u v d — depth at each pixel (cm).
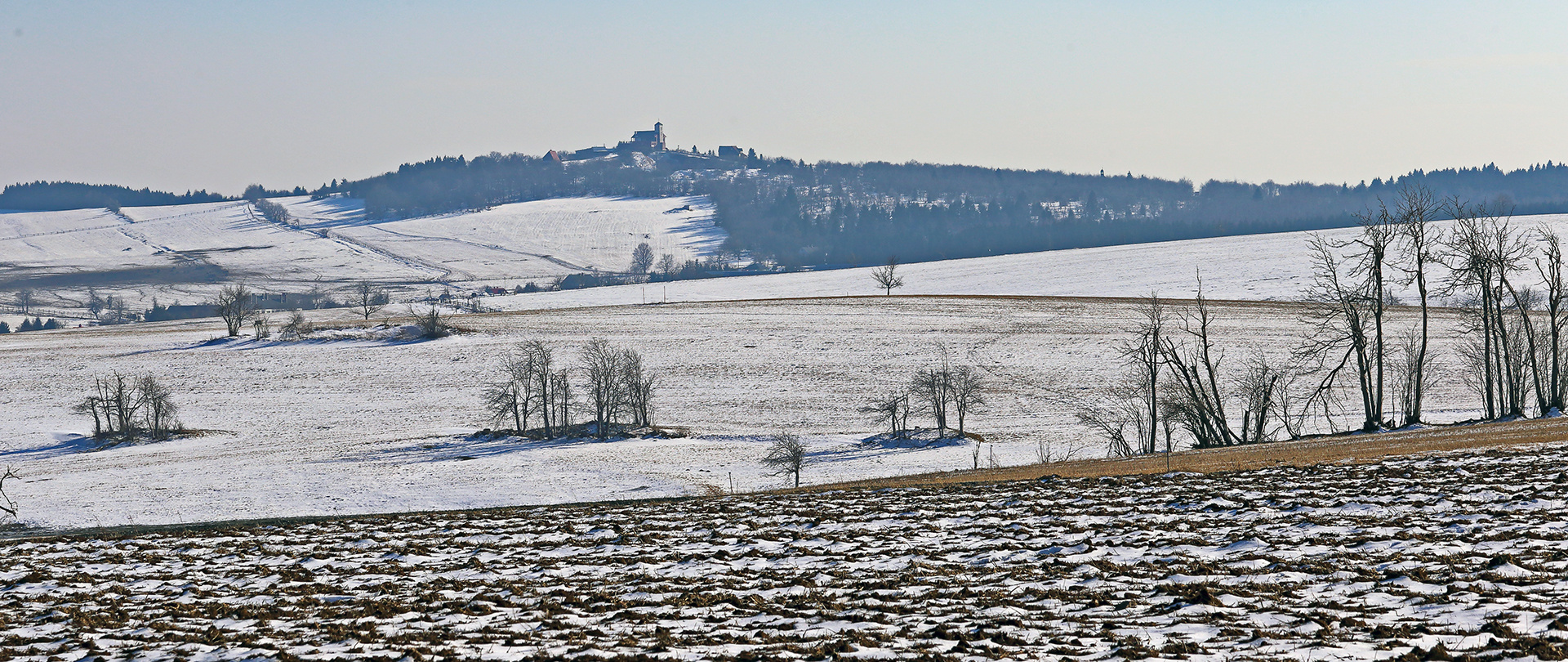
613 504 4131
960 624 1780
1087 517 2839
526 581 2450
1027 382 10775
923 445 8425
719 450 8331
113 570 2870
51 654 1861
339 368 12281
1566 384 6550
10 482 7500
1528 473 2881
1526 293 7625
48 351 13400
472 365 12300
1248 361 10812
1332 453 4041
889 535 2791
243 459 8262
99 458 8688
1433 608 1672
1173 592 1939
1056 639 1639
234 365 12519
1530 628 1501
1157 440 8550
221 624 2080
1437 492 2719
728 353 12438
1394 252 16262
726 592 2175
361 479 7175
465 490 6669
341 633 1922
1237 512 2731
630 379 9775
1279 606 1772
